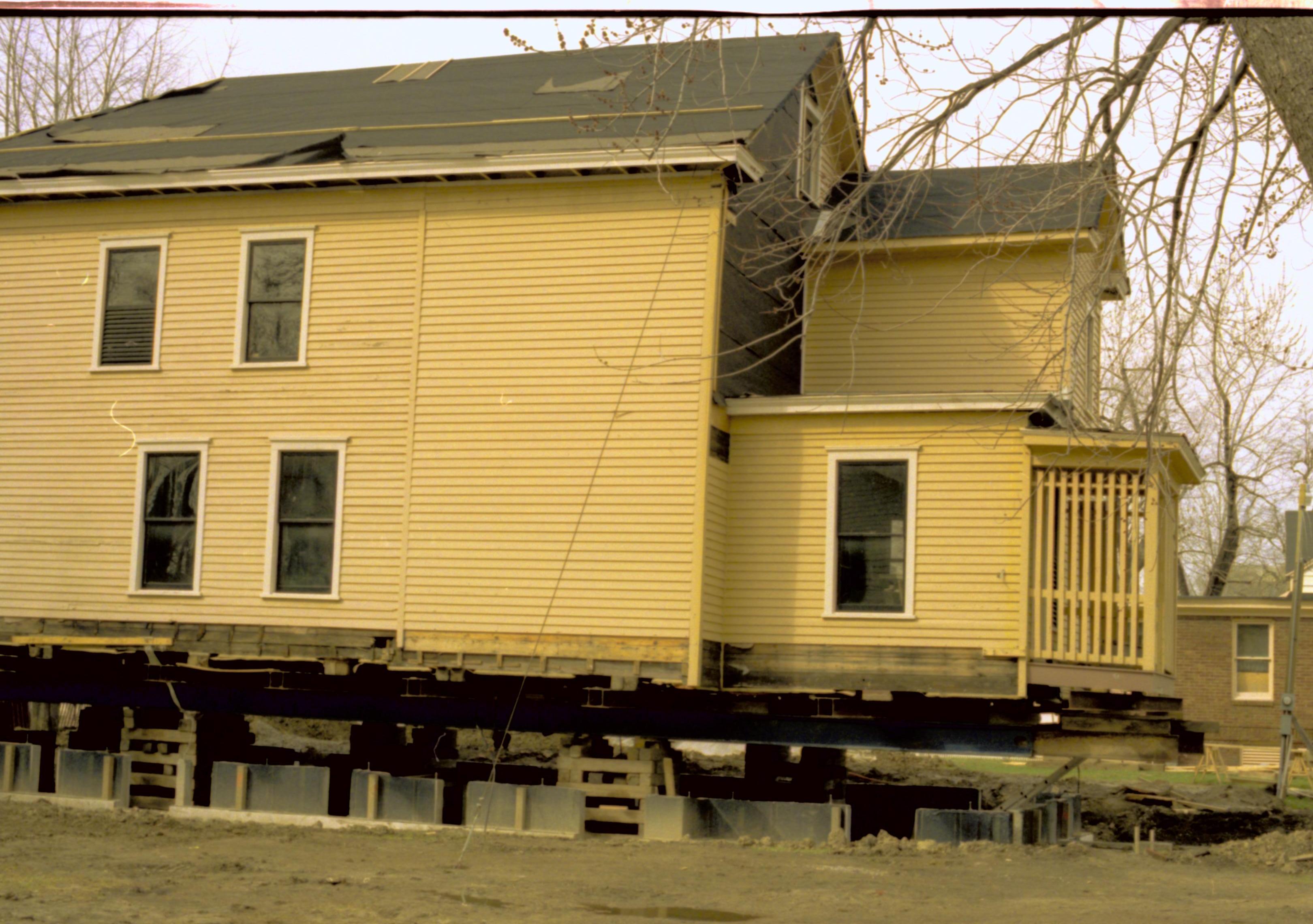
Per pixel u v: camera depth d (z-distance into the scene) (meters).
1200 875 12.85
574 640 15.23
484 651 15.50
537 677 15.67
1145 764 15.65
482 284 16.12
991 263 18.11
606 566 15.24
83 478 17.33
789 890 11.12
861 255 11.25
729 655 15.62
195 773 16.92
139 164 17.22
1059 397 15.13
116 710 17.98
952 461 15.26
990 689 14.68
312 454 16.56
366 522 16.17
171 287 17.33
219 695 17.11
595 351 15.62
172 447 17.02
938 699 14.88
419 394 16.17
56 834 13.76
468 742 24.47
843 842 14.03
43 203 17.92
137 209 17.59
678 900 10.55
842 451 15.62
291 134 17.70
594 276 15.72
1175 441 14.27
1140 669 14.38
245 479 16.70
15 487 17.56
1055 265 17.72
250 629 16.39
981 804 16.92
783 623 15.52
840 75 11.00
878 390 18.34
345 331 16.58
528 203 16.08
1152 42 9.30
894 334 18.44
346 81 21.42
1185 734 14.51
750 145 15.92
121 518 17.11
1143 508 14.78
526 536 15.56
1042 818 15.09
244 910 9.62
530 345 15.86
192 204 17.39
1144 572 14.46
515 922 9.40
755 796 16.81
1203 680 32.03
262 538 16.53
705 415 15.16
